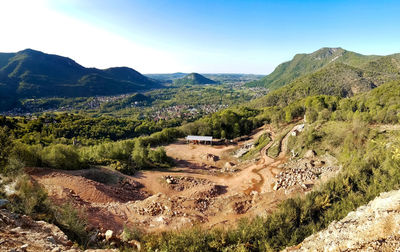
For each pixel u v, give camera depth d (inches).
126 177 1593.3
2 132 1192.2
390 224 385.7
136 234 713.0
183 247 653.9
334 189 871.7
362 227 429.7
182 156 2571.4
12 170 825.5
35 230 478.3
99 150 2031.3
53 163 1413.6
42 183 1059.9
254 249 641.0
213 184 1606.8
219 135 3518.7
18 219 489.1
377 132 1530.5
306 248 502.0
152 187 1541.6
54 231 515.2
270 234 689.6
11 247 334.6
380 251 351.6
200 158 2512.3
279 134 2778.1
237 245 636.7
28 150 1328.7
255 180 1674.5
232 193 1507.1
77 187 1133.1
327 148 1776.6
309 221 729.6
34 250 358.6
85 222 679.7
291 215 748.6
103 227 780.0
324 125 2150.6
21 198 629.0
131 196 1316.4
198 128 3550.7
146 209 1048.8
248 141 3105.3
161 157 2258.9
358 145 1513.3
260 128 3636.8
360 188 829.8
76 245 513.0
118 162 1838.1
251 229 703.1
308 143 1939.0
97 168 1617.9
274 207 1037.2
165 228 880.3
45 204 660.7
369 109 2556.6
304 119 3024.1
